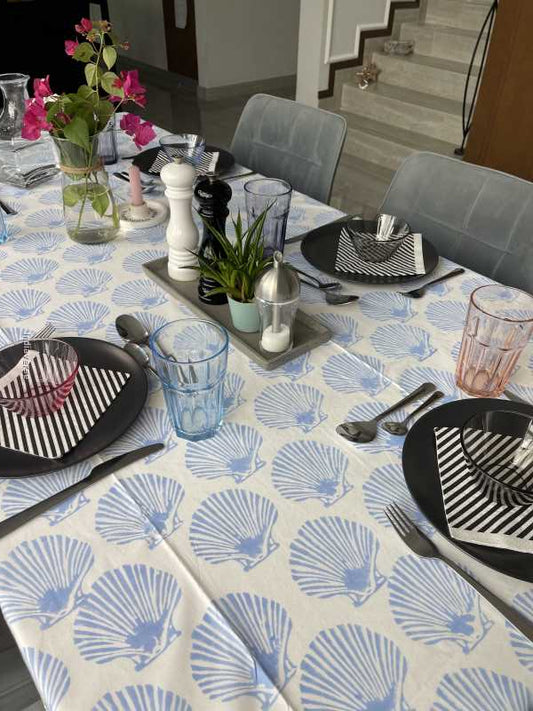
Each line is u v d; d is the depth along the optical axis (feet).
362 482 2.28
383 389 2.75
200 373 2.36
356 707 1.59
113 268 3.69
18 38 10.80
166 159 5.11
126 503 2.17
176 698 1.60
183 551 2.01
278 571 1.95
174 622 1.78
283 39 16.75
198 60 15.88
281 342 2.85
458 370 2.78
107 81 3.62
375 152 11.90
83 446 2.34
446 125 11.30
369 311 3.32
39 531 2.06
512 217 4.02
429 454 2.32
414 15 13.06
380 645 1.74
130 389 2.64
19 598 1.85
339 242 3.93
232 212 4.34
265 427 2.52
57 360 2.72
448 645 1.74
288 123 5.60
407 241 3.94
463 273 3.70
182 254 3.41
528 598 1.88
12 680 2.43
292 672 1.67
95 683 1.63
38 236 4.04
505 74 8.24
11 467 2.23
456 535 1.99
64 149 3.54
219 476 2.29
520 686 1.64
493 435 2.31
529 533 2.00
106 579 1.91
